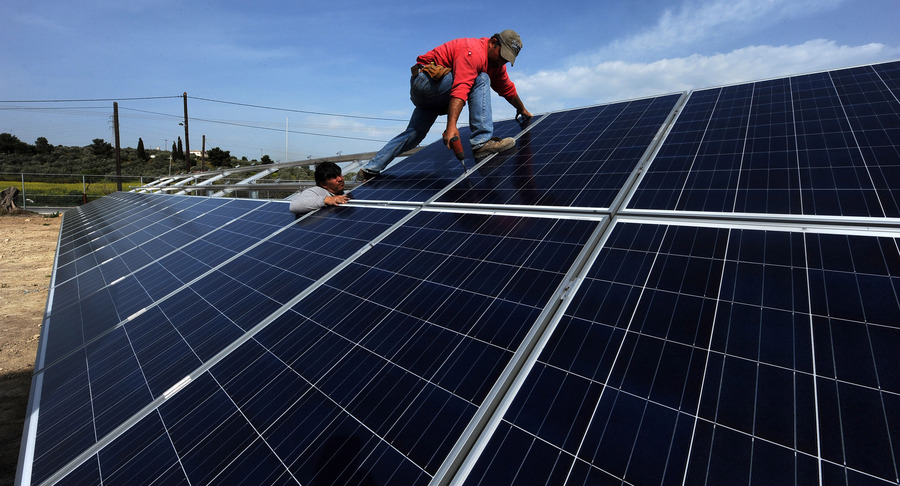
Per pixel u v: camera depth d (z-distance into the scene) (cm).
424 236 333
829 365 146
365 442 172
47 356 377
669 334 175
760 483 119
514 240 284
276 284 347
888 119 293
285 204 617
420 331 226
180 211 913
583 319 195
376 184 538
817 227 210
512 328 204
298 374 227
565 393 162
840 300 168
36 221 2405
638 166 335
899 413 126
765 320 169
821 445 124
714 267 204
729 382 149
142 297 445
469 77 467
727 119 381
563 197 325
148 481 192
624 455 136
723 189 269
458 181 437
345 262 335
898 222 195
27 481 219
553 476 136
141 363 300
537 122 589
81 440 237
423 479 146
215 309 344
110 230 1005
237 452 190
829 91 370
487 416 164
